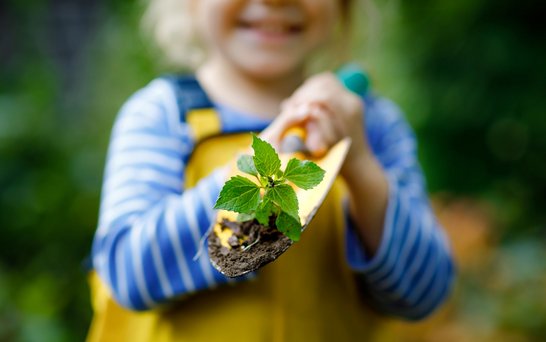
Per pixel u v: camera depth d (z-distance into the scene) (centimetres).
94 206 165
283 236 47
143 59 196
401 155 81
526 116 182
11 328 138
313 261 71
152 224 65
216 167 72
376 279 70
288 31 78
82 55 239
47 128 176
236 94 78
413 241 71
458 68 189
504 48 182
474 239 148
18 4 213
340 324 72
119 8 225
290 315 69
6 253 159
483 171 190
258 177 46
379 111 83
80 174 172
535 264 148
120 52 204
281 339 68
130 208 69
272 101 79
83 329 148
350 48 99
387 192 70
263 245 47
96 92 206
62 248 160
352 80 73
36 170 169
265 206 46
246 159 46
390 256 69
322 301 70
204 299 68
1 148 168
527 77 182
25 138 170
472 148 191
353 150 67
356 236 71
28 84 187
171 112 74
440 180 189
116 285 67
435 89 190
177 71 124
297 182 46
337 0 88
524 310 135
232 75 79
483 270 145
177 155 72
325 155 62
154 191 70
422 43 192
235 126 73
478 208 166
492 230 162
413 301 73
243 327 67
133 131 74
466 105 187
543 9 180
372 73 108
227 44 77
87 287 152
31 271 155
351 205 70
